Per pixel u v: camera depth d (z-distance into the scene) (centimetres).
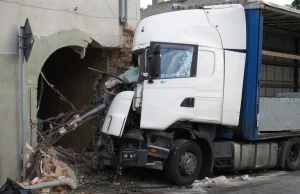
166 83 809
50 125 898
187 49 839
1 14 783
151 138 812
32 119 833
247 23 930
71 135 1128
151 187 820
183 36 846
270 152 1019
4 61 786
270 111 996
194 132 841
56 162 800
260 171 1073
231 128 937
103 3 991
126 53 1046
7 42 791
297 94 1234
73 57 1144
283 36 1355
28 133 822
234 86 895
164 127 801
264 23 1152
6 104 788
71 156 995
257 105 934
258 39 923
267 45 1284
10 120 792
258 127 948
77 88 1136
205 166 882
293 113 1072
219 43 881
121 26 1038
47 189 733
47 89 1220
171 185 837
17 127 800
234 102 895
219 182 873
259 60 929
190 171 834
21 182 759
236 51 906
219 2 1259
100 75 1061
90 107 1046
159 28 859
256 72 926
